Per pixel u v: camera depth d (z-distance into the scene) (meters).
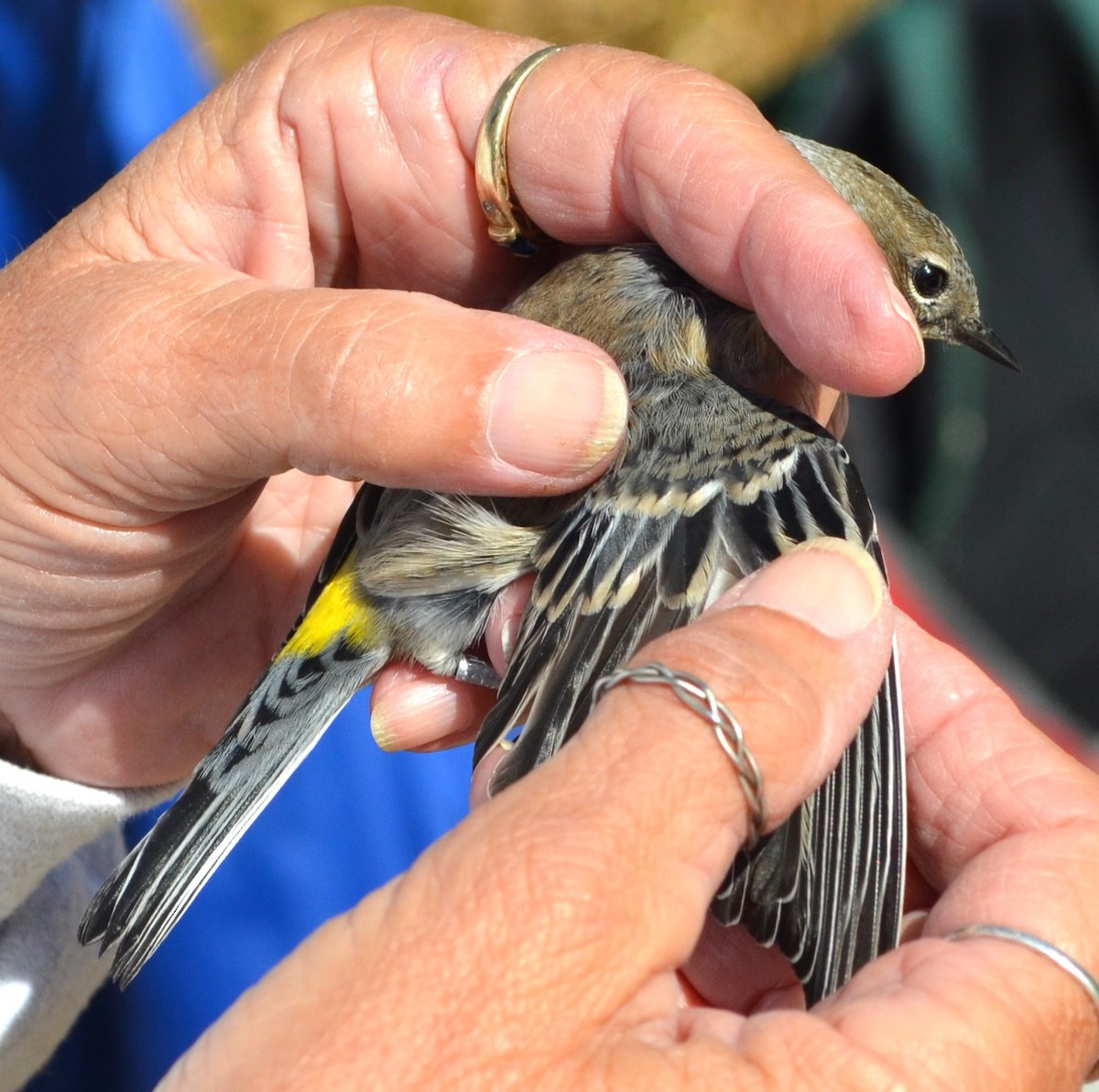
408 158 0.50
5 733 0.50
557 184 0.49
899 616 0.47
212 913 0.55
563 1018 0.40
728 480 0.46
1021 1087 0.40
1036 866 0.42
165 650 0.50
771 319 0.46
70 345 0.46
